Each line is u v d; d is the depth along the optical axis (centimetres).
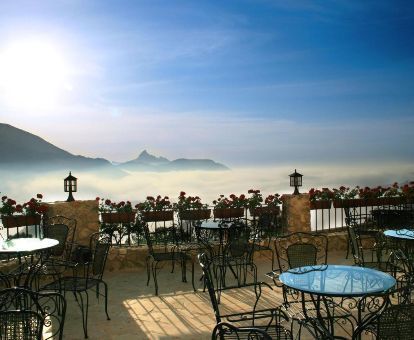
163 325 449
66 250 635
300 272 354
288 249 487
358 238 680
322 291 302
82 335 424
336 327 424
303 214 805
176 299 541
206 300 534
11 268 602
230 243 563
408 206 848
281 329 326
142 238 742
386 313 255
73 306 516
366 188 869
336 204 838
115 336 421
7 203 627
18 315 259
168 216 745
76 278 444
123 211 732
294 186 817
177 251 630
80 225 691
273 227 767
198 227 651
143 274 678
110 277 662
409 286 308
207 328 438
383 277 338
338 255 782
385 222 773
